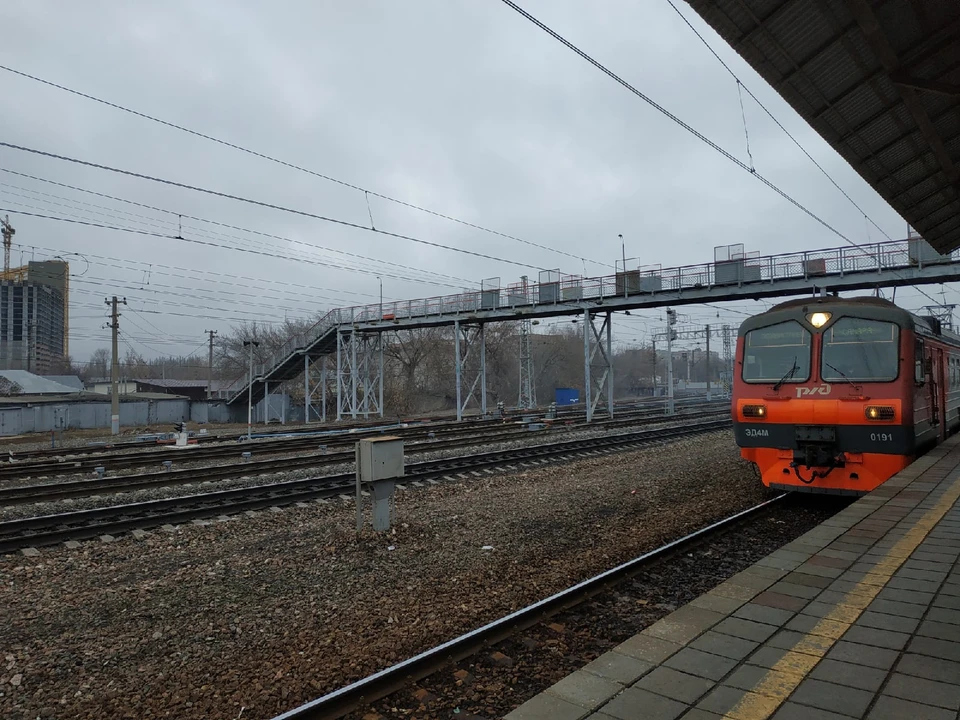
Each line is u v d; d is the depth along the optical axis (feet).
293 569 25.31
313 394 168.96
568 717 10.96
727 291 88.17
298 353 136.67
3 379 176.45
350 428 111.24
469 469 51.24
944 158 33.73
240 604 21.66
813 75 27.61
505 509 35.83
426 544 28.40
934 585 16.48
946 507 24.58
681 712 10.86
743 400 36.68
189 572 25.30
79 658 17.69
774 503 34.86
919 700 10.68
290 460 56.54
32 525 32.27
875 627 13.99
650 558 24.26
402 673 15.46
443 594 22.02
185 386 236.63
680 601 20.90
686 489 41.75
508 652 17.13
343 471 50.80
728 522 29.86
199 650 18.04
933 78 27.86
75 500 40.42
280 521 34.30
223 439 92.07
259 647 18.11
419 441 76.38
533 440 77.25
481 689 15.15
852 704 10.67
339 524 32.68
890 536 21.27
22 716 14.75
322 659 17.12
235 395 152.35
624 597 21.11
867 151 34.30
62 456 70.64
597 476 48.29
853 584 16.87
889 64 25.23
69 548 29.12
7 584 24.50
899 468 31.76
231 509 36.22
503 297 111.04
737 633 14.10
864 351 33.06
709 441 72.84
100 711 14.90
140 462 59.62
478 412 167.43
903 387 31.58
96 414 147.74
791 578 17.61
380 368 139.54
